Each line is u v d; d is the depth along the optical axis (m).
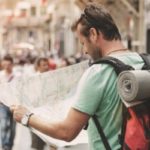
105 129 2.65
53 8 35.59
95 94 2.61
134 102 2.47
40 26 41.44
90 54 2.79
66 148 3.06
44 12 40.03
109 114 2.64
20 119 2.81
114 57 2.68
